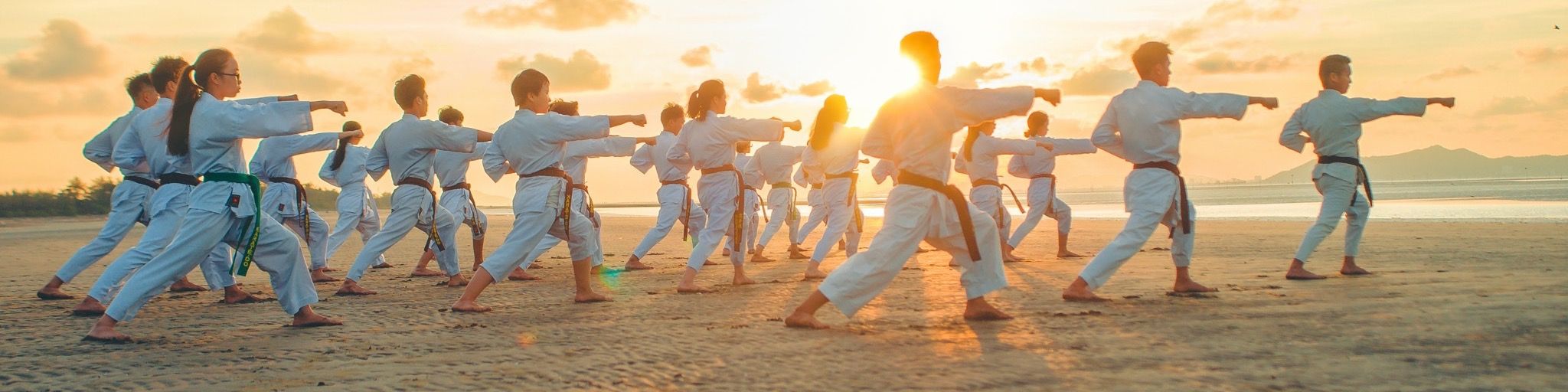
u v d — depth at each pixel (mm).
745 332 5309
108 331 5379
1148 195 6395
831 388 3811
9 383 4281
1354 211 7715
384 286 8789
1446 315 5227
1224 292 6727
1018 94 5219
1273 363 4062
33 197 44156
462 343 5156
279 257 5805
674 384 3965
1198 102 6359
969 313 5574
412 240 17719
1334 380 3715
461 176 9453
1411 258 9219
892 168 11555
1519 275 7250
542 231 6652
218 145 5469
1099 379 3836
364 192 10336
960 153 10398
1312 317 5336
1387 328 4852
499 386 4023
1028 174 10898
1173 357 4254
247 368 4535
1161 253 10875
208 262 7582
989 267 5535
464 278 9234
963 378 3916
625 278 9188
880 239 5371
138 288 5402
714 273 9797
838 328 5340
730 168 7969
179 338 5523
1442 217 19609
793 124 8188
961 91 5270
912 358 4398
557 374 4250
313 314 5969
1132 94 6547
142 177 7961
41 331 5867
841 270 5383
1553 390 3451
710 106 7938
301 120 5492
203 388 4113
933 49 5418
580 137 6672
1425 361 4023
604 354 4691
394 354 4840
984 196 10156
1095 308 5996
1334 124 7590
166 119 6641
